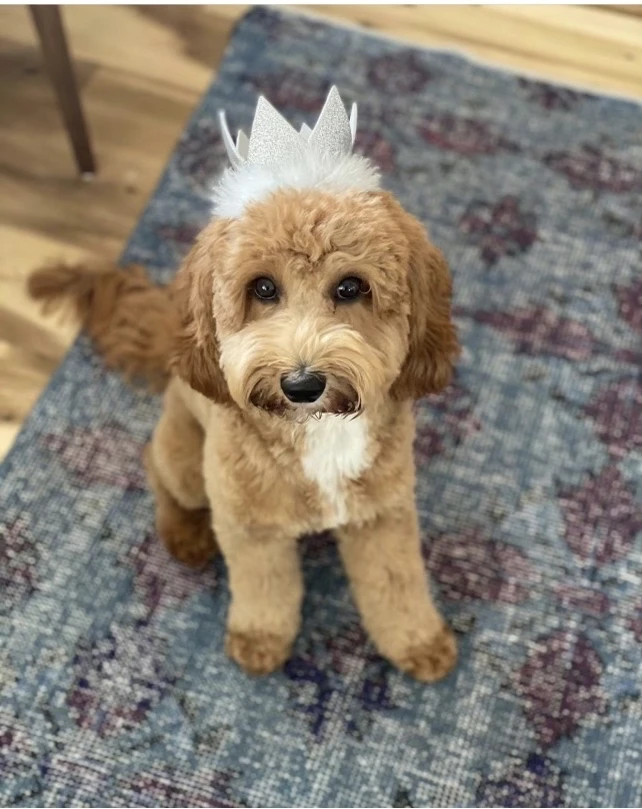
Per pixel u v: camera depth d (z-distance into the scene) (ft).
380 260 3.21
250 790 4.25
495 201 5.95
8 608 4.67
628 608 4.65
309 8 6.89
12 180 6.13
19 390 5.35
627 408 5.22
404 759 4.30
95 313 4.98
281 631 4.41
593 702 4.41
